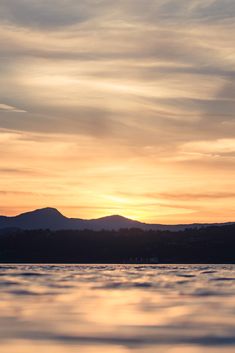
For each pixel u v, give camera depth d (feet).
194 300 316.19
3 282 468.75
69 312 258.98
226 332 211.41
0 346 186.60
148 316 248.11
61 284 446.60
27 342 192.44
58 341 194.39
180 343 192.54
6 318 238.89
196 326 223.10
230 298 329.52
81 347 186.39
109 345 189.16
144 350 182.80
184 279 540.52
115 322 231.09
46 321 231.71
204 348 185.26
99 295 343.46
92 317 243.81
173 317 245.86
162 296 339.36
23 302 299.38
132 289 395.14
